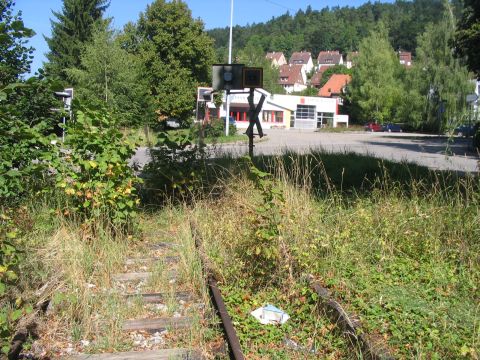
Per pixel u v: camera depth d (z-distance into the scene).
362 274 5.84
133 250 7.73
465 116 9.79
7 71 9.20
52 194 8.40
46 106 10.28
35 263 5.90
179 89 55.16
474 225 6.83
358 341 4.24
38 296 5.40
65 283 5.79
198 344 4.70
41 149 8.48
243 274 6.07
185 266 6.39
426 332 4.38
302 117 83.44
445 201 7.78
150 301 5.74
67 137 7.75
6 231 5.18
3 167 7.75
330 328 4.76
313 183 11.70
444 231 6.95
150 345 4.74
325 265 5.97
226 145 32.94
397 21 136.12
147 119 38.94
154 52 55.50
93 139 7.75
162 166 10.70
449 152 9.58
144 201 10.69
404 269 6.07
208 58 59.19
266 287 5.83
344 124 84.75
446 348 4.11
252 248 5.90
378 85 79.00
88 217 7.80
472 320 4.59
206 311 5.36
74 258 6.29
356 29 174.62
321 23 184.00
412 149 31.55
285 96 82.31
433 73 63.56
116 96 37.94
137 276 6.52
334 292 5.32
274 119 81.50
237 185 9.55
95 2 55.88
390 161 15.87
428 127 68.94
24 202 8.35
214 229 7.66
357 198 8.98
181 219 9.22
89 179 7.64
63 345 4.71
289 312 5.28
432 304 5.02
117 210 7.88
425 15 131.38
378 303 5.02
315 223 7.01
